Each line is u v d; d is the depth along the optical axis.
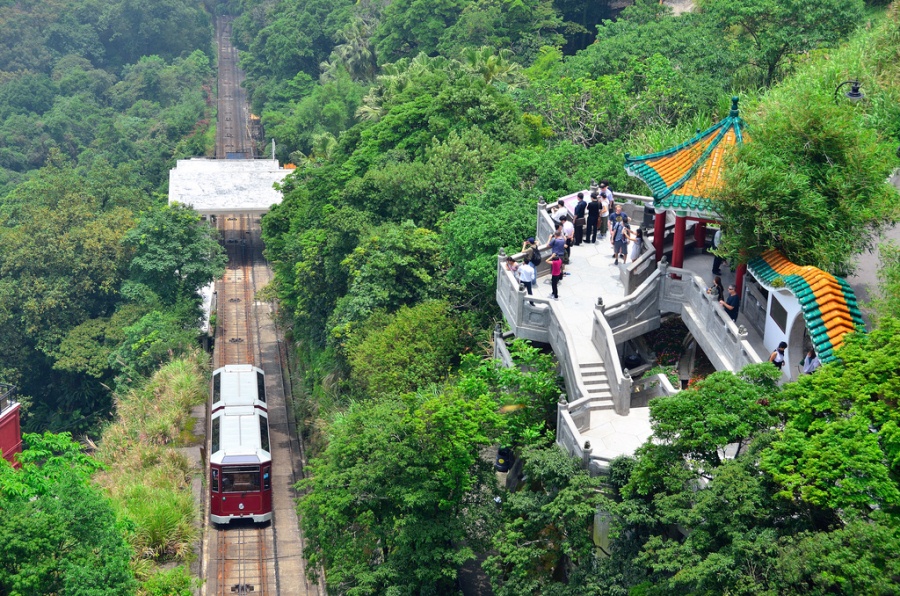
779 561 23.48
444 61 93.88
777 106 38.59
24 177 142.38
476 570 37.31
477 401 34.66
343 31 146.00
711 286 37.38
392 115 71.69
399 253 54.44
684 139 51.72
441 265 54.09
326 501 36.03
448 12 125.00
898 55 46.91
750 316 37.38
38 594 29.86
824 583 22.86
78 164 147.25
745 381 28.14
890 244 34.56
